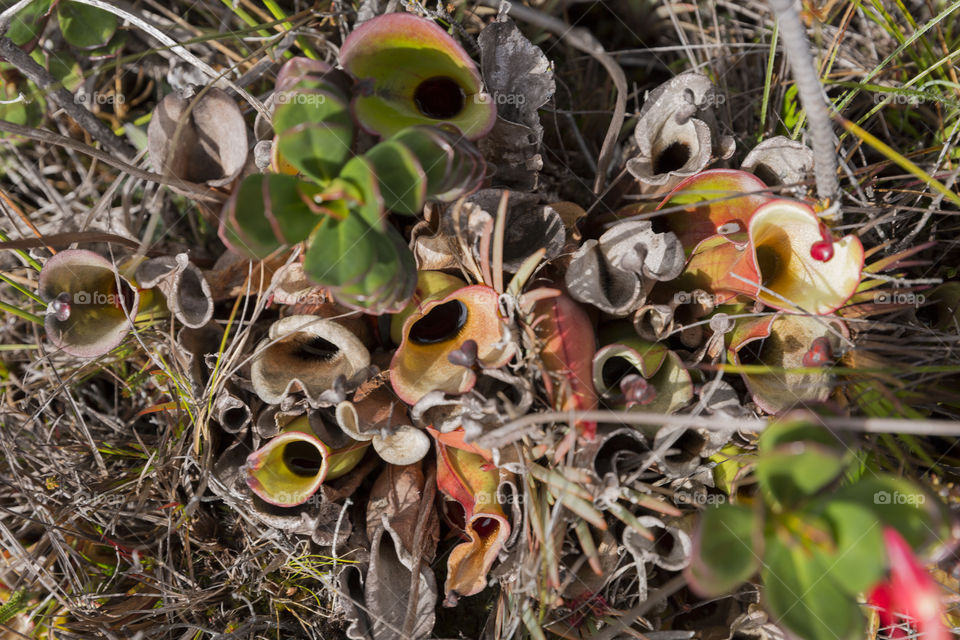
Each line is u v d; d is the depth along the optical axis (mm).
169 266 867
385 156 802
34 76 920
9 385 948
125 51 990
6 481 905
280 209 803
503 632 860
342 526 861
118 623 885
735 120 965
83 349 866
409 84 866
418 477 873
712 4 963
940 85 932
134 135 951
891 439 858
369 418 849
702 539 769
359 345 847
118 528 908
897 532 772
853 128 851
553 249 855
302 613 890
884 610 843
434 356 852
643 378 828
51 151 995
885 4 970
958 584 863
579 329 842
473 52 931
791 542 771
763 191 837
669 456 851
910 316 881
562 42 985
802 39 769
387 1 943
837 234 833
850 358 866
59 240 871
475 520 863
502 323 834
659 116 881
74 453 926
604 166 910
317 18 972
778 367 867
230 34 907
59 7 935
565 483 828
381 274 801
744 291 845
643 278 843
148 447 921
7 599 904
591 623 869
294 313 869
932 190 902
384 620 850
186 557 898
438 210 857
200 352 887
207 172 890
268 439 865
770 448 782
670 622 878
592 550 832
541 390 843
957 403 880
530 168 884
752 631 865
